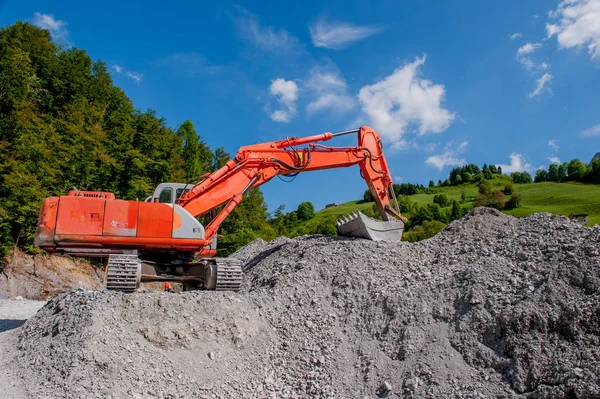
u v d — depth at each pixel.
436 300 8.15
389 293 8.77
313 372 7.50
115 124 35.09
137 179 31.14
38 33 43.72
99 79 42.28
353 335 8.23
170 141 39.31
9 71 32.75
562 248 8.34
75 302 8.20
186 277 10.02
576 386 5.59
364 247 10.97
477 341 6.98
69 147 27.64
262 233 37.28
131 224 9.09
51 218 8.77
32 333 8.19
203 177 11.35
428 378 6.66
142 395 6.75
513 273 8.14
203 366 7.54
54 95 38.53
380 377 7.08
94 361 6.87
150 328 7.75
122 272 8.75
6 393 6.50
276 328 8.68
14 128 27.41
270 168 11.31
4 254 21.88
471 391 6.25
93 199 9.02
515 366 6.33
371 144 12.87
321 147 12.05
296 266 10.79
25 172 24.50
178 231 9.41
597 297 6.72
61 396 6.34
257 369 7.77
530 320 6.75
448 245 10.45
